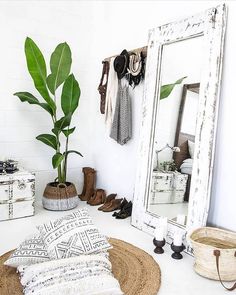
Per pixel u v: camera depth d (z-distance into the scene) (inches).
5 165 112.2
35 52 108.8
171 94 92.3
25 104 124.1
